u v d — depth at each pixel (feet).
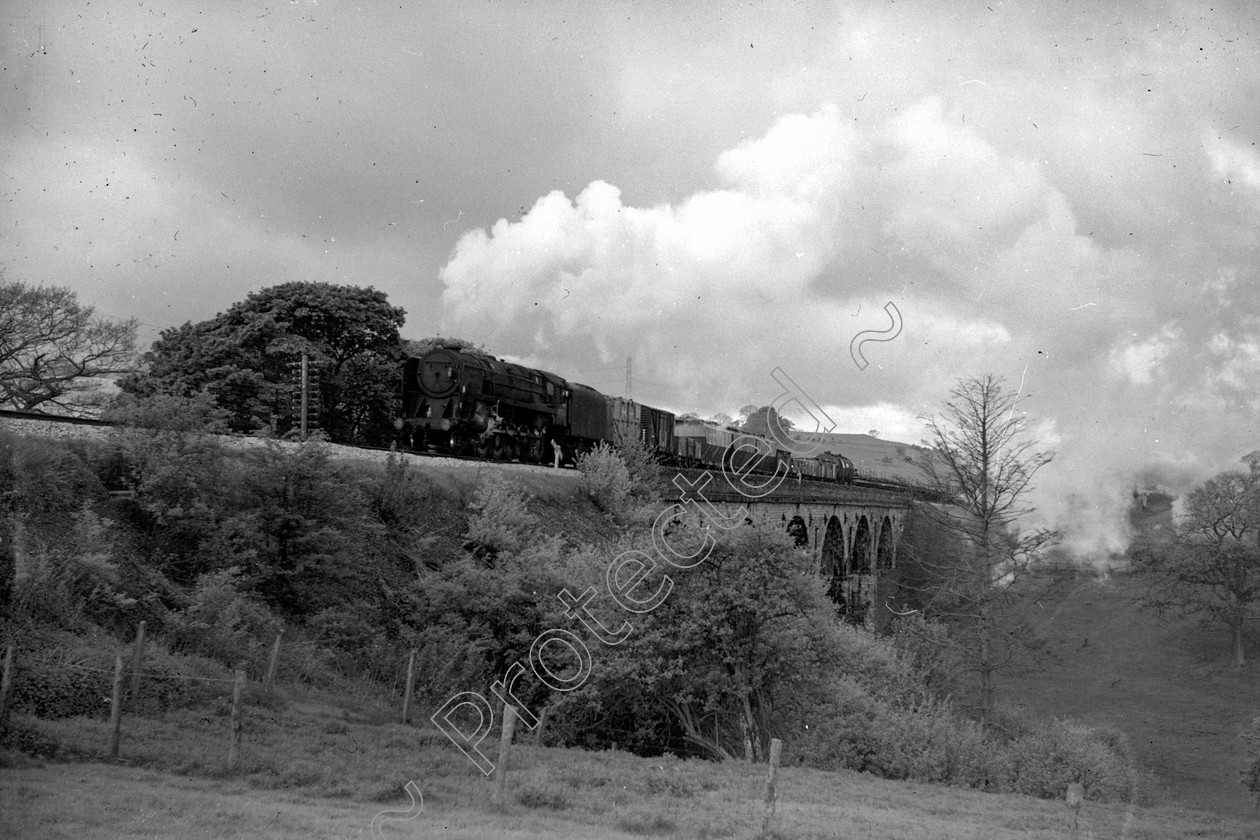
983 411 126.21
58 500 62.44
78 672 50.49
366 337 161.58
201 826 36.04
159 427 70.54
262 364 150.20
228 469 73.31
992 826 56.65
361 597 79.10
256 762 47.62
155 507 65.98
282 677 63.82
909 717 84.33
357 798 45.52
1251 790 113.70
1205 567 168.25
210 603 62.39
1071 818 61.72
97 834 33.35
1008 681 160.45
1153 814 74.23
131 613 59.52
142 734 48.14
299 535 74.74
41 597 54.60
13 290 110.11
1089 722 140.05
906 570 238.48
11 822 33.32
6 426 67.05
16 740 43.19
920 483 214.69
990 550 131.85
